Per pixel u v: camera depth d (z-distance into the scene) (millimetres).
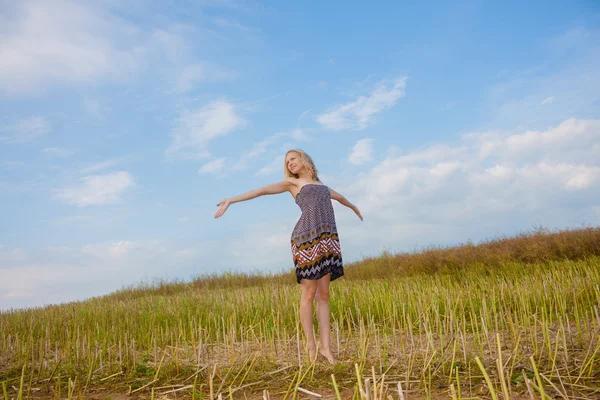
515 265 9469
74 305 10289
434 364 3443
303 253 3850
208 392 3133
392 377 3197
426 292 6367
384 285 8039
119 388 3373
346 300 6578
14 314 8531
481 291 6516
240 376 3479
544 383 2811
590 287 5648
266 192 4086
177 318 6398
